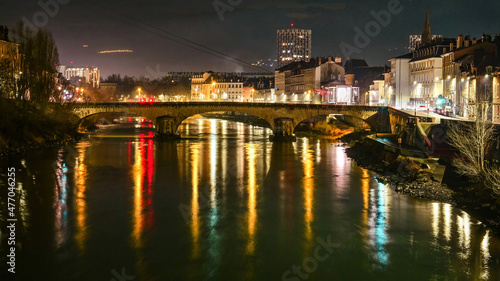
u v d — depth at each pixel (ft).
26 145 339.16
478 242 146.41
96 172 255.50
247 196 201.87
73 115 428.15
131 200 194.90
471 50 419.13
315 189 214.07
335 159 306.55
